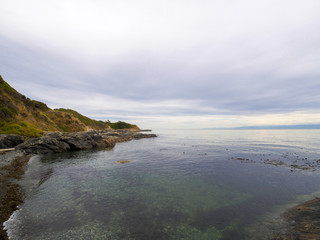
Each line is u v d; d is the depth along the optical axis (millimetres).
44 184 19359
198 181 20781
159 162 32156
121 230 10727
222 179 21500
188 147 56656
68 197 15859
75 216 12367
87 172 25047
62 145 47125
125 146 61688
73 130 111250
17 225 10930
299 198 15375
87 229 10766
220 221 11828
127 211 13250
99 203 14672
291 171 24766
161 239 9875
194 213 12984
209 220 11969
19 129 57562
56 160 34375
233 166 28375
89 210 13359
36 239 9664
